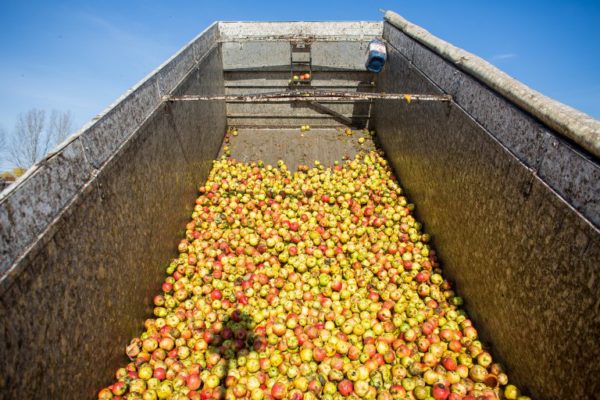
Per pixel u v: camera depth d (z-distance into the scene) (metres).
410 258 7.98
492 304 5.64
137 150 6.09
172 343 6.02
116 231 5.32
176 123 8.09
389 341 6.32
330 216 9.37
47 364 3.75
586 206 3.80
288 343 6.16
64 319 4.05
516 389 4.96
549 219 4.34
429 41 8.59
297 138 13.08
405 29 10.47
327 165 12.18
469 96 6.54
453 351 5.97
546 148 4.46
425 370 5.62
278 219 9.31
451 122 7.20
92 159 4.73
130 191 5.80
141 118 6.30
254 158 12.38
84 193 4.46
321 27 13.25
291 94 8.15
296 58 12.85
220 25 13.09
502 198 5.36
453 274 7.06
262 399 5.39
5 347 3.18
